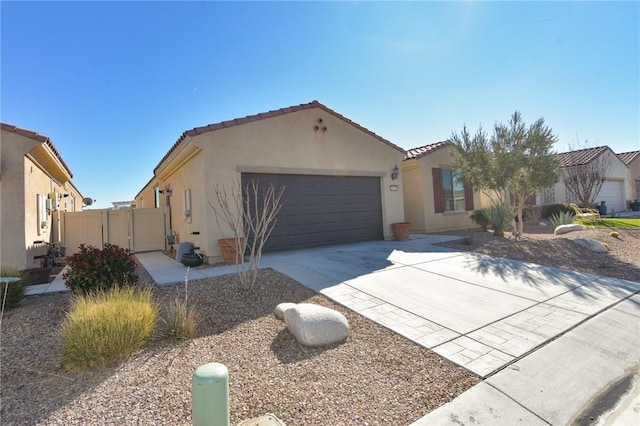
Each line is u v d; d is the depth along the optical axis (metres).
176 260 10.34
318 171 11.35
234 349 4.17
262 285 6.80
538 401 3.20
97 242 13.72
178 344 4.29
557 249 9.91
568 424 2.91
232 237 9.55
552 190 24.88
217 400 2.38
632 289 6.47
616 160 27.42
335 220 11.84
